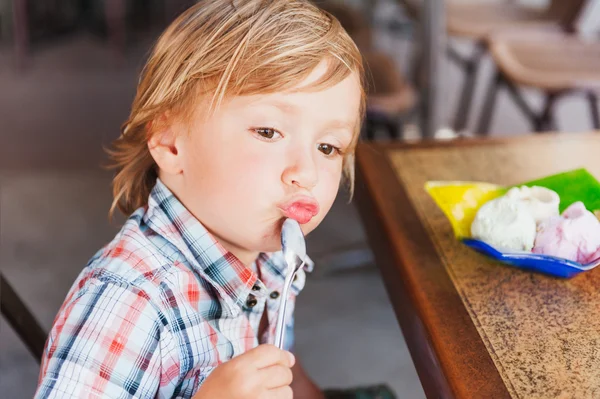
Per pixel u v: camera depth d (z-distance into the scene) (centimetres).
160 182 68
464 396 53
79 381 58
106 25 386
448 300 66
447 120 281
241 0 65
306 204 60
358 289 178
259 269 75
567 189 78
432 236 79
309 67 60
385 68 187
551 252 69
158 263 64
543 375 56
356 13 219
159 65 66
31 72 337
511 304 66
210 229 66
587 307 65
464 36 225
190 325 64
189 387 66
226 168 61
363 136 178
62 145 257
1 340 154
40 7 385
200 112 62
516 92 210
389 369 151
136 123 67
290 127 60
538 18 235
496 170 96
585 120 293
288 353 57
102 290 61
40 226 202
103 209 212
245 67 60
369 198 89
